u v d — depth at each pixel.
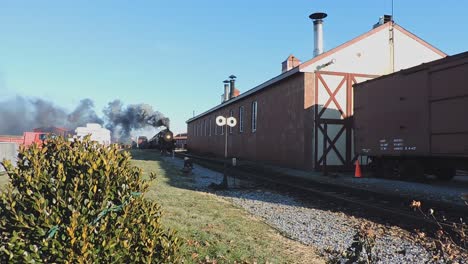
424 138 13.27
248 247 5.54
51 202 2.35
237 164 25.89
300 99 20.44
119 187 2.58
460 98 11.85
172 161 28.08
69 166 2.54
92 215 2.35
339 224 7.95
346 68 20.38
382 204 10.03
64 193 2.35
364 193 11.88
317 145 19.64
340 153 19.97
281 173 18.92
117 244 2.40
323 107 19.92
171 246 2.74
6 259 2.14
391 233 7.15
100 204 2.40
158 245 2.71
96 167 2.49
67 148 2.80
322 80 20.05
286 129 22.31
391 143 14.94
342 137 20.05
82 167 2.52
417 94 13.65
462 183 14.75
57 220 2.20
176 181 14.79
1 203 2.31
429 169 14.56
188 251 5.00
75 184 2.34
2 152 13.63
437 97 12.77
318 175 17.64
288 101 22.08
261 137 26.67
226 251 5.20
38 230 2.15
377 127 15.82
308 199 11.29
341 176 17.41
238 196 11.98
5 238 2.21
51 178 2.40
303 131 20.06
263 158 26.14
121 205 2.50
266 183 15.18
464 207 9.23
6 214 2.29
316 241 6.48
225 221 7.45
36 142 2.77
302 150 20.19
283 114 22.78
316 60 20.00
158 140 47.97
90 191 2.37
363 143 16.75
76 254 2.18
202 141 48.31
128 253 2.44
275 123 24.06
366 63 20.67
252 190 13.41
